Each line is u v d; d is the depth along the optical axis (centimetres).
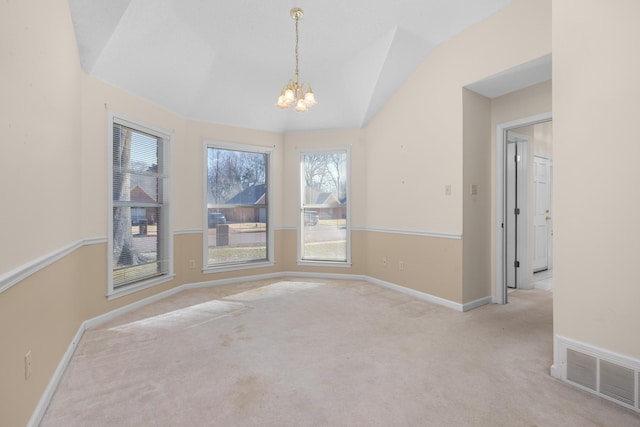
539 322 299
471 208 340
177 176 404
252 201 487
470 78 319
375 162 451
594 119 180
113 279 317
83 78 279
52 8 189
